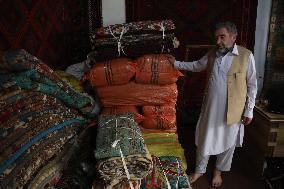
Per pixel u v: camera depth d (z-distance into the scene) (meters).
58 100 1.84
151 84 2.25
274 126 2.58
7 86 1.35
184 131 3.64
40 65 1.60
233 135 2.47
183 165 1.85
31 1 2.01
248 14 3.23
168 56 2.22
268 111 2.72
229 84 2.31
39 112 1.51
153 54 2.23
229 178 2.79
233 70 2.30
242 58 2.29
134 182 1.39
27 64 1.48
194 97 3.61
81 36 2.85
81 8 2.77
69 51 2.69
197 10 3.22
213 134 2.49
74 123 1.85
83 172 1.53
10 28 1.78
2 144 1.17
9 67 1.44
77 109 2.01
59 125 1.63
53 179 1.37
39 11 2.12
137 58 2.24
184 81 3.53
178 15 3.21
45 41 2.22
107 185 1.38
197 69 2.56
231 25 2.21
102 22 2.63
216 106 2.41
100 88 2.22
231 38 2.24
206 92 2.50
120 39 2.19
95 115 2.18
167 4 3.16
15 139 1.24
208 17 3.25
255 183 2.72
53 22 2.34
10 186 1.11
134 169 1.39
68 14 2.59
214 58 2.38
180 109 3.64
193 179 2.70
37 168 1.29
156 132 2.20
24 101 1.41
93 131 1.93
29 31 1.99
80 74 2.47
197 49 3.36
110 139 1.49
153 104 2.25
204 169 2.67
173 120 2.24
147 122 2.22
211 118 2.44
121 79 2.17
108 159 1.37
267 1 3.20
